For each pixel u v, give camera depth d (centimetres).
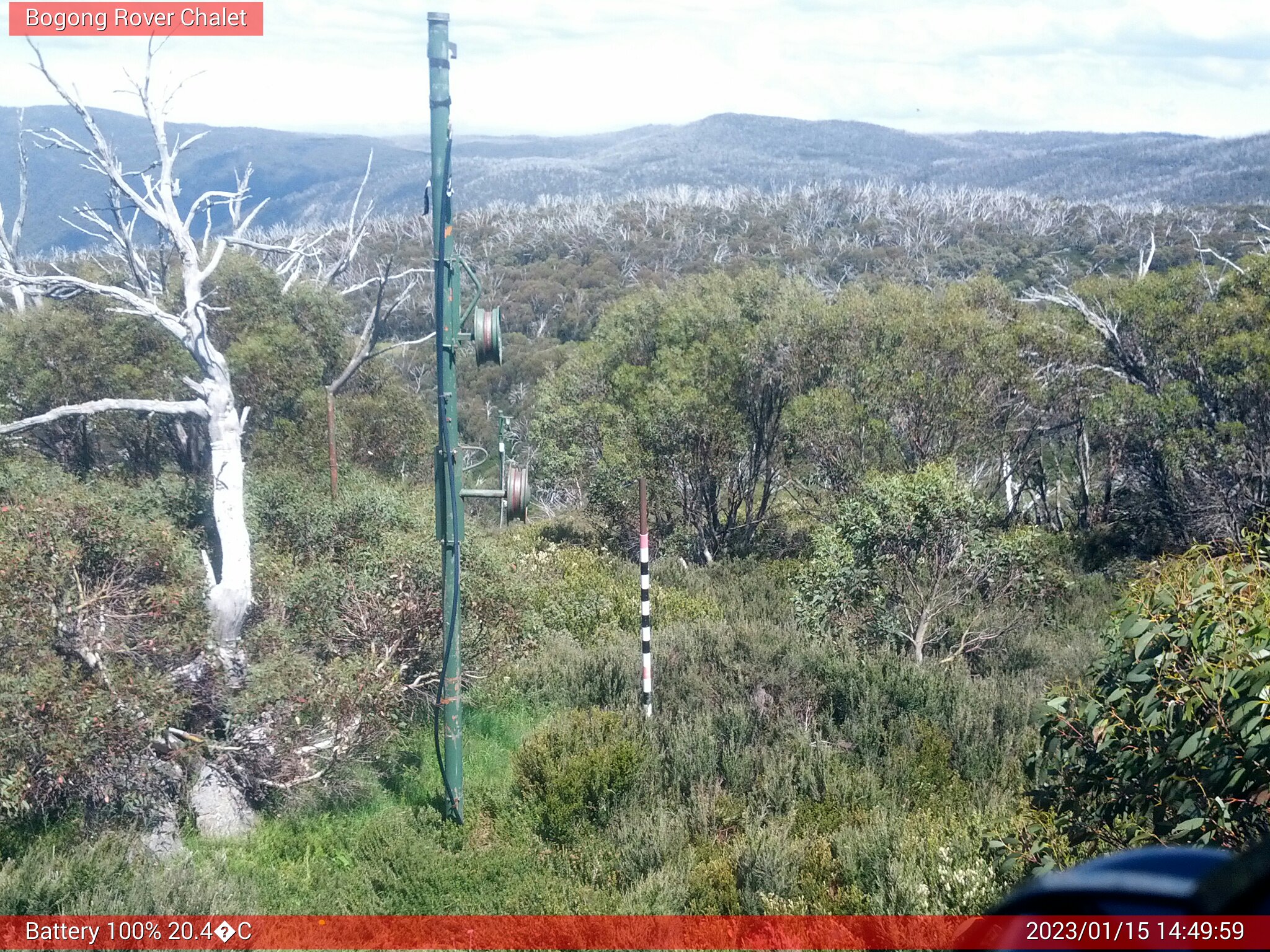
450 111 705
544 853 757
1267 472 1683
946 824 741
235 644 853
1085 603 1541
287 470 1404
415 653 955
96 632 743
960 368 1891
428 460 2042
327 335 1989
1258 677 410
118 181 959
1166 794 465
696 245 8769
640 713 1009
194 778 792
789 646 1170
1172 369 1853
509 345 5766
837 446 1872
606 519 2147
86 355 1812
